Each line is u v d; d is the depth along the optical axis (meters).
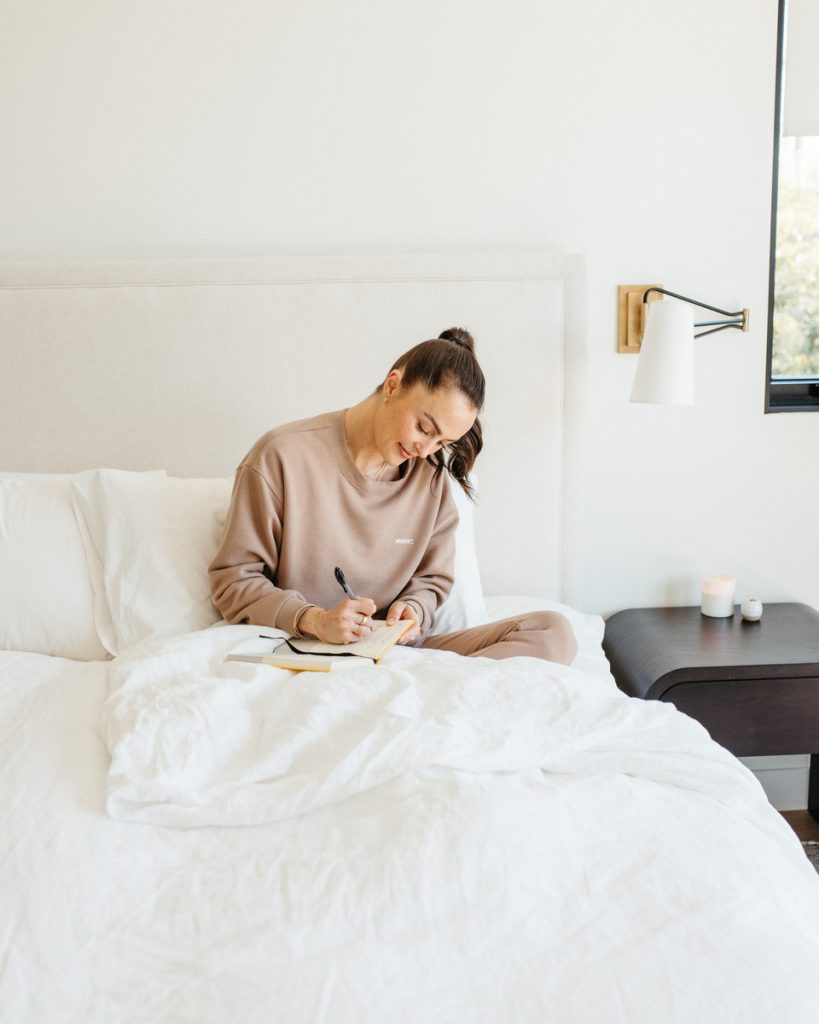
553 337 2.04
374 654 1.36
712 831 1.06
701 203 2.08
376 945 0.86
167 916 0.90
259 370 2.03
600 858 0.99
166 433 2.05
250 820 1.04
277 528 1.56
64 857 0.95
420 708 1.19
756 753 1.86
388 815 1.01
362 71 2.01
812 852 2.02
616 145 2.05
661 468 2.17
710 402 2.15
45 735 1.17
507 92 2.03
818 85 2.08
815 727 1.85
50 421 2.04
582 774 1.16
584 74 2.03
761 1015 0.80
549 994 0.82
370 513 1.61
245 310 2.01
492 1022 0.80
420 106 2.03
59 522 1.67
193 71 2.00
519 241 2.08
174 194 2.05
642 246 2.09
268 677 1.29
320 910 0.89
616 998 0.81
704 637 2.00
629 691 1.92
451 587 1.72
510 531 2.12
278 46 2.00
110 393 2.04
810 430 2.17
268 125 2.03
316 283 2.01
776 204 2.10
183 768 1.09
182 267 2.00
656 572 2.23
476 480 2.07
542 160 2.05
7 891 0.90
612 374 2.13
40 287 2.00
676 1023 0.79
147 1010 0.80
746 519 2.21
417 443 1.48
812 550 2.23
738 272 2.10
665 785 1.17
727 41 2.02
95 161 2.03
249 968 0.83
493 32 2.01
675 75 2.03
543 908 0.92
